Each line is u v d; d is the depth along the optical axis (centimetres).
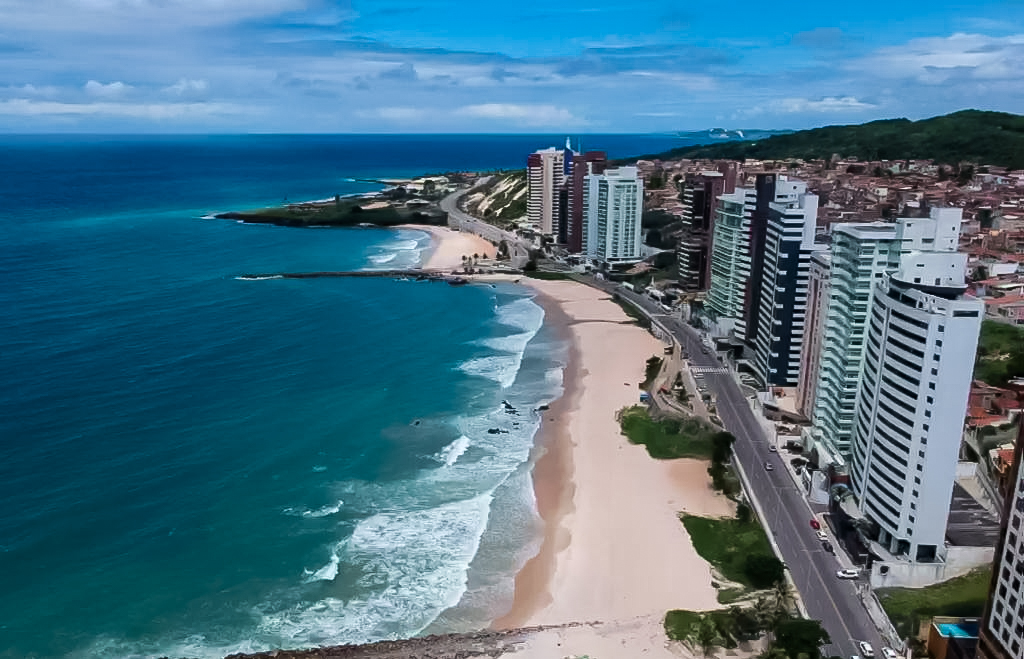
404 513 9281
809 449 10488
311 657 6544
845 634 6794
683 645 6719
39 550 8150
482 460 10806
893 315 7725
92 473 9931
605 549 8469
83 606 7312
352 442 11306
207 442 11069
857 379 9888
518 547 8600
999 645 5688
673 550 8400
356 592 7700
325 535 8725
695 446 11019
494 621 7281
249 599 7519
